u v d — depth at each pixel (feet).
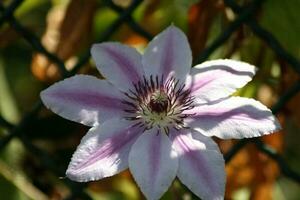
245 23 2.16
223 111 1.85
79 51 2.46
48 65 2.43
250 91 2.32
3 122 2.30
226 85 1.88
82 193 2.27
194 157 1.80
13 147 2.56
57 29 2.44
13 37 2.48
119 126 1.86
